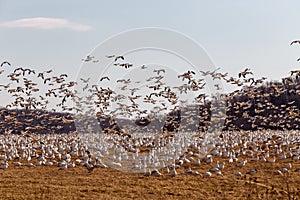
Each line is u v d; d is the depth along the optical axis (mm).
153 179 62344
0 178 62500
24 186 57281
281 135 107625
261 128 110938
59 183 59438
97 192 54438
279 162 75500
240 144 100750
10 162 77688
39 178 62844
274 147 93000
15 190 55000
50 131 111625
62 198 51281
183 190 55625
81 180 61500
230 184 58812
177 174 65625
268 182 59875
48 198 51219
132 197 52156
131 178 63156
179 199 51312
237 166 72438
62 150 90938
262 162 75750
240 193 53875
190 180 61625
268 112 110688
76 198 51375
